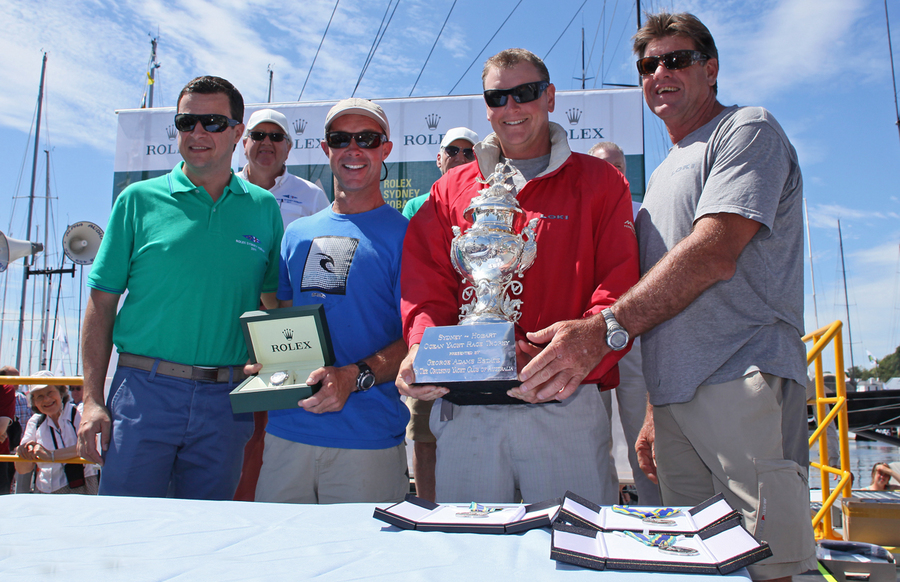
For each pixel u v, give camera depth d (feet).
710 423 5.94
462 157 12.98
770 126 6.04
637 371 10.73
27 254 21.99
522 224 6.57
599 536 3.44
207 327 8.05
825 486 12.46
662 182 7.01
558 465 6.13
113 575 2.88
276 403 6.38
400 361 7.77
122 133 15.85
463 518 3.97
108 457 7.62
